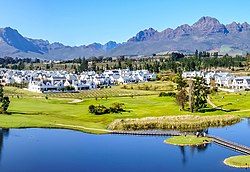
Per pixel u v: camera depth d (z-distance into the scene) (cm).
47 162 9862
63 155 10450
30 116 16400
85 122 15262
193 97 17350
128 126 13975
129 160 9944
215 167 9212
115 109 17338
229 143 11262
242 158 9744
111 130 13700
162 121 14462
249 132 13325
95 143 11850
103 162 9819
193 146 11288
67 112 17888
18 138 12538
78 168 9344
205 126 14538
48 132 13475
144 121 14438
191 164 9469
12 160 10019
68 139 12369
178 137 12306
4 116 16150
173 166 9369
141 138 12525
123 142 11962
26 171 9144
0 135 12975
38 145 11600
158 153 10588
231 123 15075
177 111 17088
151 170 9100
